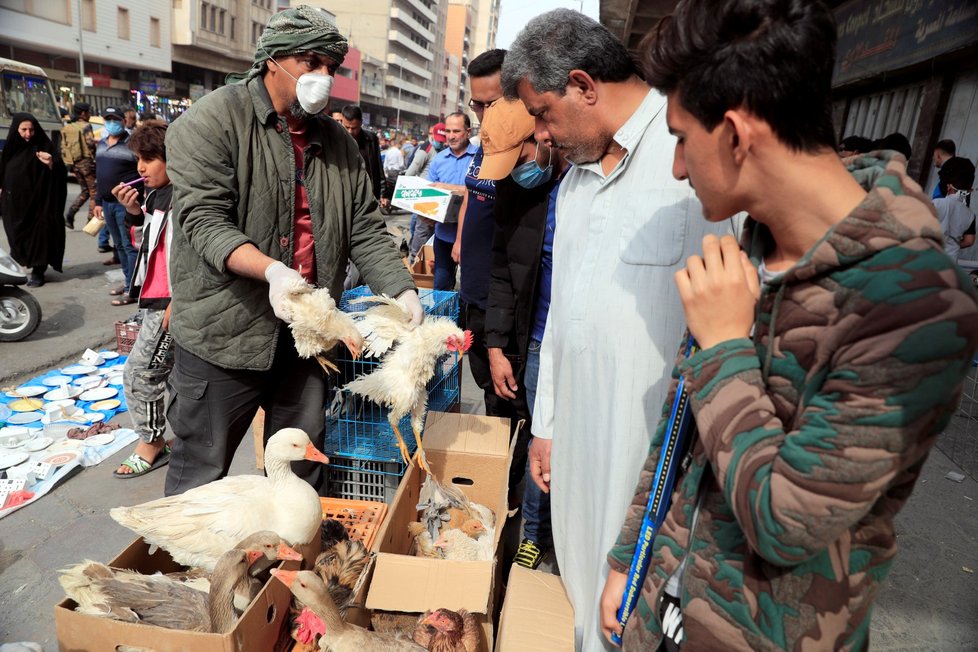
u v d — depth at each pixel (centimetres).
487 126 277
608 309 174
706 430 103
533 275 308
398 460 322
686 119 105
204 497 243
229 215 248
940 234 86
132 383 388
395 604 224
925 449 85
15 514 357
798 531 90
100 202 737
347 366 327
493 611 263
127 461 404
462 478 335
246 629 193
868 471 84
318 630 208
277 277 233
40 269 803
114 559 228
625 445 172
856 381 85
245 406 276
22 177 763
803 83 91
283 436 247
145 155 353
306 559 253
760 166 99
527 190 302
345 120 841
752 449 96
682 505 123
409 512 299
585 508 187
